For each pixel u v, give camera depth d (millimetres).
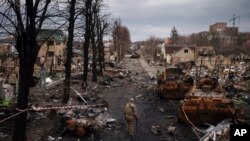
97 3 32750
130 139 14523
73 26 21828
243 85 34188
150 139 14555
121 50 115938
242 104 23578
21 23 11188
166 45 108750
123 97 28859
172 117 19406
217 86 19984
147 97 29047
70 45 21812
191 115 17016
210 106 16734
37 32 11703
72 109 18203
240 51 85312
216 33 132250
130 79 47875
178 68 31344
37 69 34594
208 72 50375
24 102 11891
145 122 18156
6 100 18781
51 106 18453
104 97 28250
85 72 31359
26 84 11820
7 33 11227
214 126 15086
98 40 46688
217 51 85500
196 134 15352
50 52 46531
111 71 56281
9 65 23906
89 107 19172
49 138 13922
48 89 27531
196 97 17750
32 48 11602
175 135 15242
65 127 15367
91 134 14992
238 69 57469
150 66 88312
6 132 13703
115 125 17047
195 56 77625
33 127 14969
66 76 21484
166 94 27297
